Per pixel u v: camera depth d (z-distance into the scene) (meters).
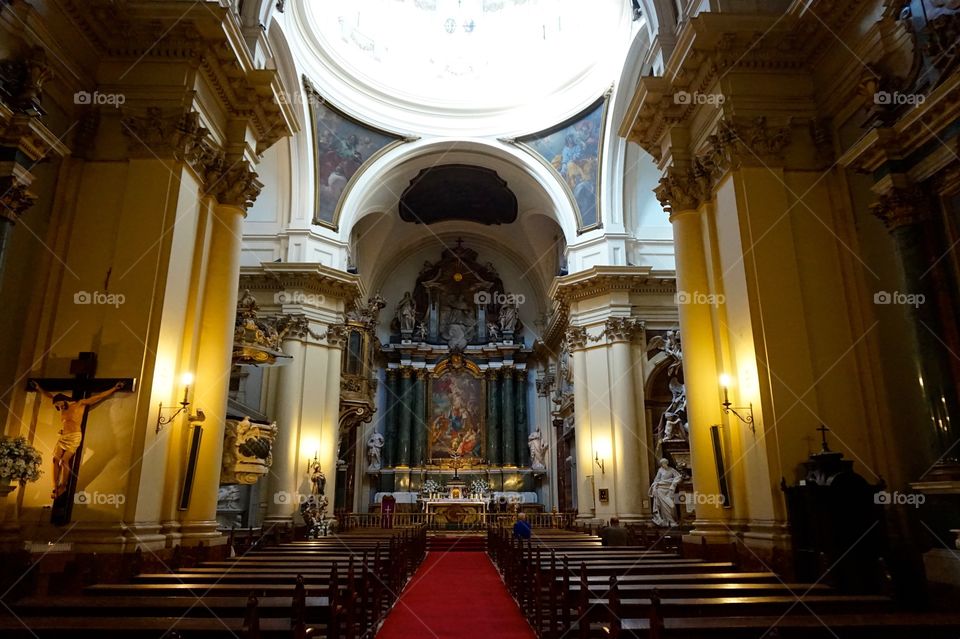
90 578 6.25
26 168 6.49
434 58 20.09
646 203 18.52
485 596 8.46
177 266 7.81
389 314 26.88
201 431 8.10
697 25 8.46
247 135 9.30
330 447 16.89
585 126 18.56
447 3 20.20
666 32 10.71
